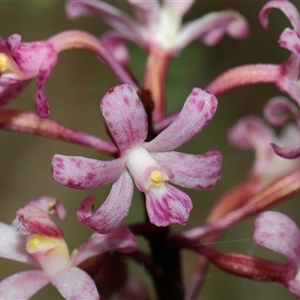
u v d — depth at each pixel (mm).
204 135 523
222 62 493
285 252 258
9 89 267
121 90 250
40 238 261
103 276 288
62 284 257
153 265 280
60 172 250
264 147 313
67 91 574
